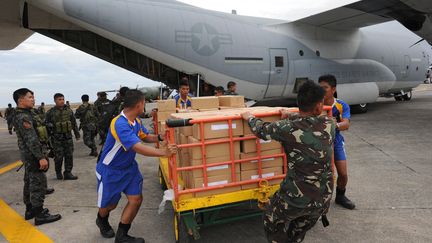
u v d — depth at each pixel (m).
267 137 2.45
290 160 2.33
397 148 6.53
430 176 4.71
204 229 3.35
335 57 11.38
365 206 3.75
